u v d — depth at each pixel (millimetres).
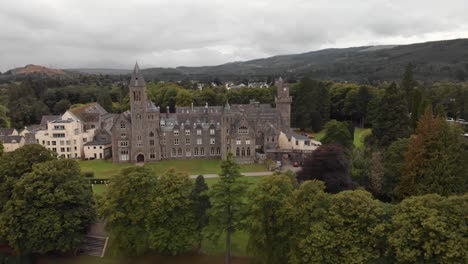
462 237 39656
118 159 120062
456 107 140250
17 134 146250
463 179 65438
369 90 177125
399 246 41188
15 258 59969
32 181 58375
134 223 54844
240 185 51594
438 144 65750
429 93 151000
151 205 54250
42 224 55875
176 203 53750
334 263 43438
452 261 38688
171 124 124625
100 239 65312
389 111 97188
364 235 44125
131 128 118938
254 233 50000
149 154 120875
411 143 70688
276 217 49906
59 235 57781
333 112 191625
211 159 124812
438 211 42562
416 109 107625
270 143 121375
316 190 49469
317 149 78312
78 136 126625
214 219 52688
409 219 42625
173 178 56562
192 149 125125
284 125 140375
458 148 66938
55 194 57438
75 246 59469
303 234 47344
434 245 39938
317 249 44062
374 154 84438
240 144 116625
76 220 58250
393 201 74812
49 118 154375
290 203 48531
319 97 172125
